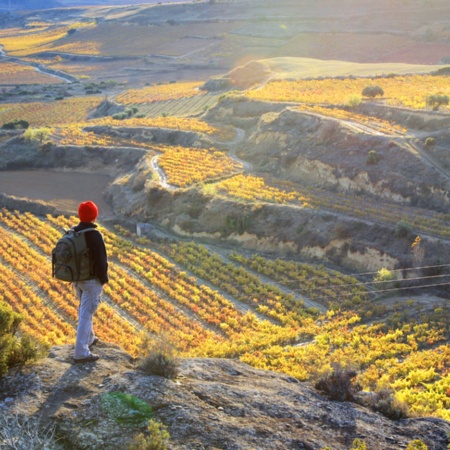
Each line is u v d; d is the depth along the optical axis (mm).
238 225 70625
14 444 8273
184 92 157500
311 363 39719
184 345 47594
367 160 74000
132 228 79375
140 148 104500
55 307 57344
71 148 108125
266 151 91625
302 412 9867
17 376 10094
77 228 10859
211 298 57875
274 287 57875
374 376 37656
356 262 59906
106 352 11312
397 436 9594
